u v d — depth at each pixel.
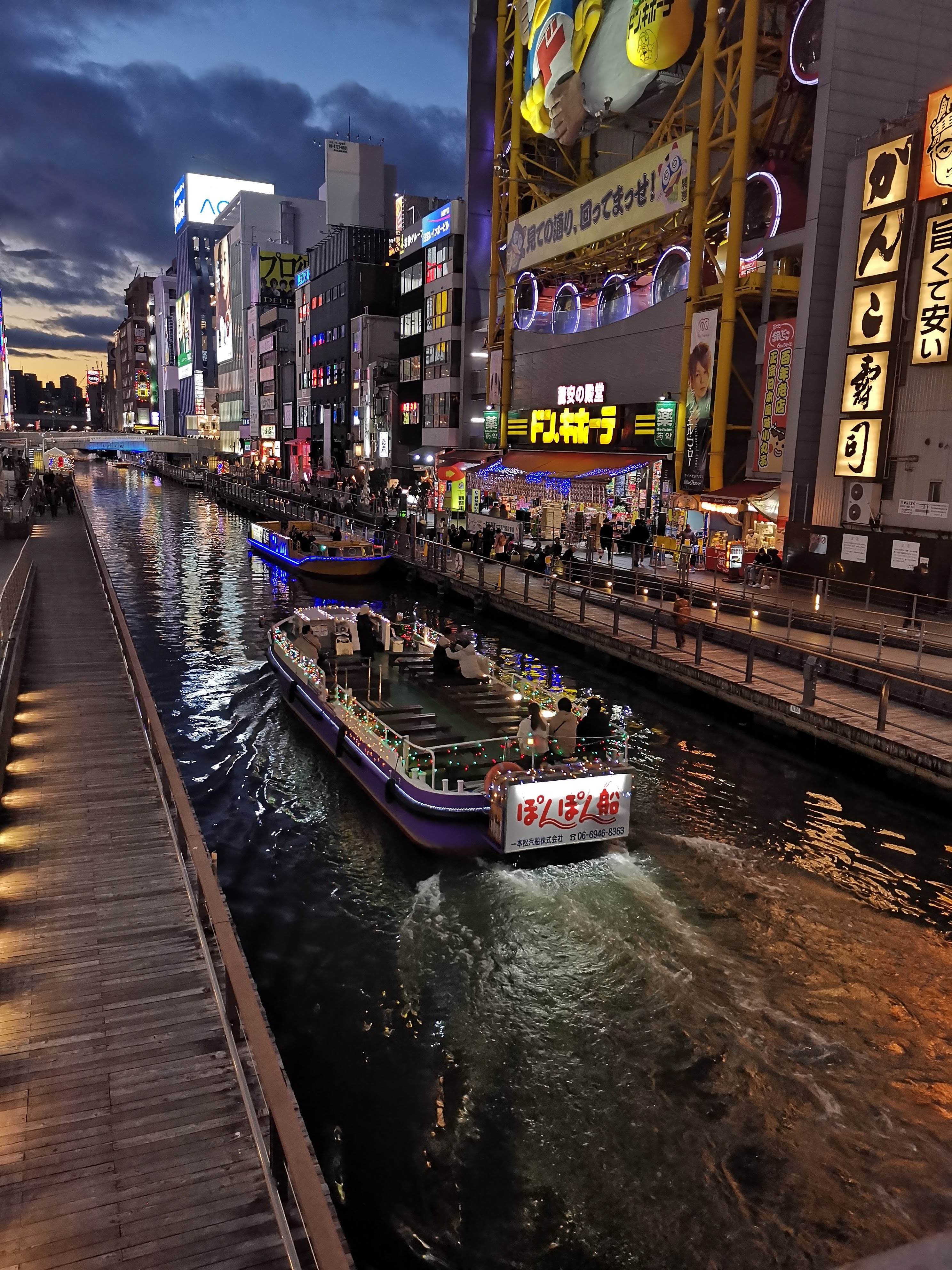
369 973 10.27
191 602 33.12
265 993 9.92
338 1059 8.84
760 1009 9.59
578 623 25.11
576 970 10.29
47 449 83.44
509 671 23.08
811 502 28.52
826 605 24.81
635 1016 9.46
